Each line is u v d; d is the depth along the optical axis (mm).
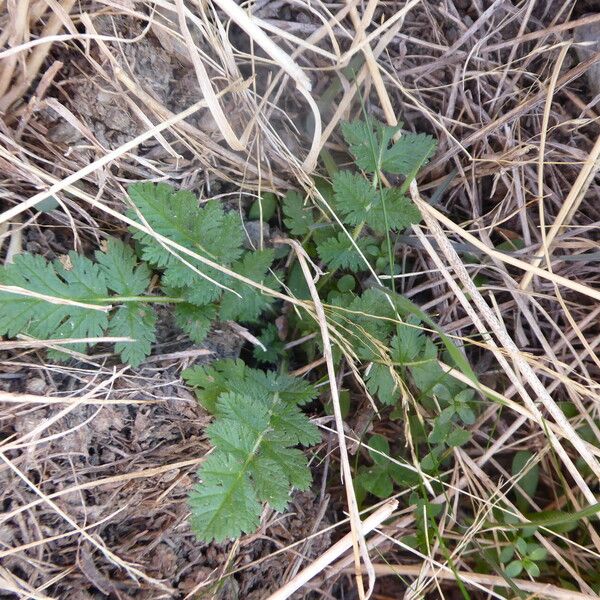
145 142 227
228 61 226
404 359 230
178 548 208
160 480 207
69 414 200
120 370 209
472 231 255
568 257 255
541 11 260
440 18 260
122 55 216
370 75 251
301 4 235
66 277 203
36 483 194
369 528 206
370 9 227
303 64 255
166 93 229
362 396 255
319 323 221
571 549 245
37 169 207
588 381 241
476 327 251
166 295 223
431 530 237
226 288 217
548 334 271
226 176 242
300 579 202
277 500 194
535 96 251
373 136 229
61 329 201
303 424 212
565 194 265
